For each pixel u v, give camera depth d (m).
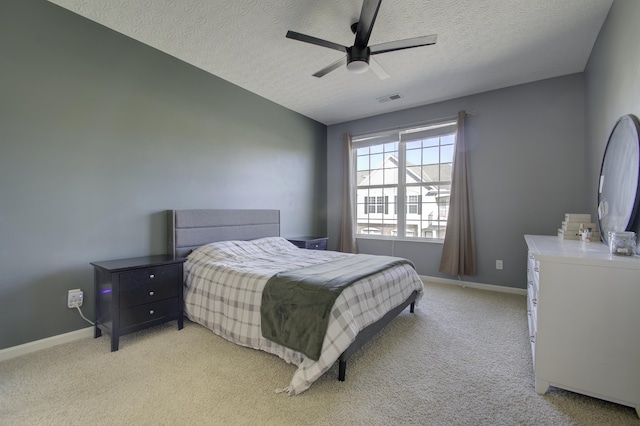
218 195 3.47
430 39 2.07
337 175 5.23
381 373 1.87
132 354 2.07
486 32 2.56
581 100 3.26
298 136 4.70
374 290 2.19
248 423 1.41
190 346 2.19
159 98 2.89
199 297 2.55
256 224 3.86
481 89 3.75
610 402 1.57
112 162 2.56
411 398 1.61
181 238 2.95
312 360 1.69
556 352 1.60
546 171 3.46
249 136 3.86
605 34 2.38
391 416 1.47
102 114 2.49
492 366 1.95
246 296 2.19
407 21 2.40
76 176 2.35
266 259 2.96
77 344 2.23
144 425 1.39
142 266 2.26
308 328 1.76
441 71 3.27
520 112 3.60
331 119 5.04
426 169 4.38
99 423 1.40
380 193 4.85
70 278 2.31
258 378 1.79
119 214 2.60
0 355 1.99
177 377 1.79
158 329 2.51
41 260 2.17
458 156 3.91
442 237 4.25
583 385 1.54
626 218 1.78
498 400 1.60
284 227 4.45
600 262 1.49
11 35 2.04
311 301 1.83
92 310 2.42
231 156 3.62
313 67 3.21
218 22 2.44
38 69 2.15
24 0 2.09
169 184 2.98
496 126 3.75
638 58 1.72
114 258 2.57
